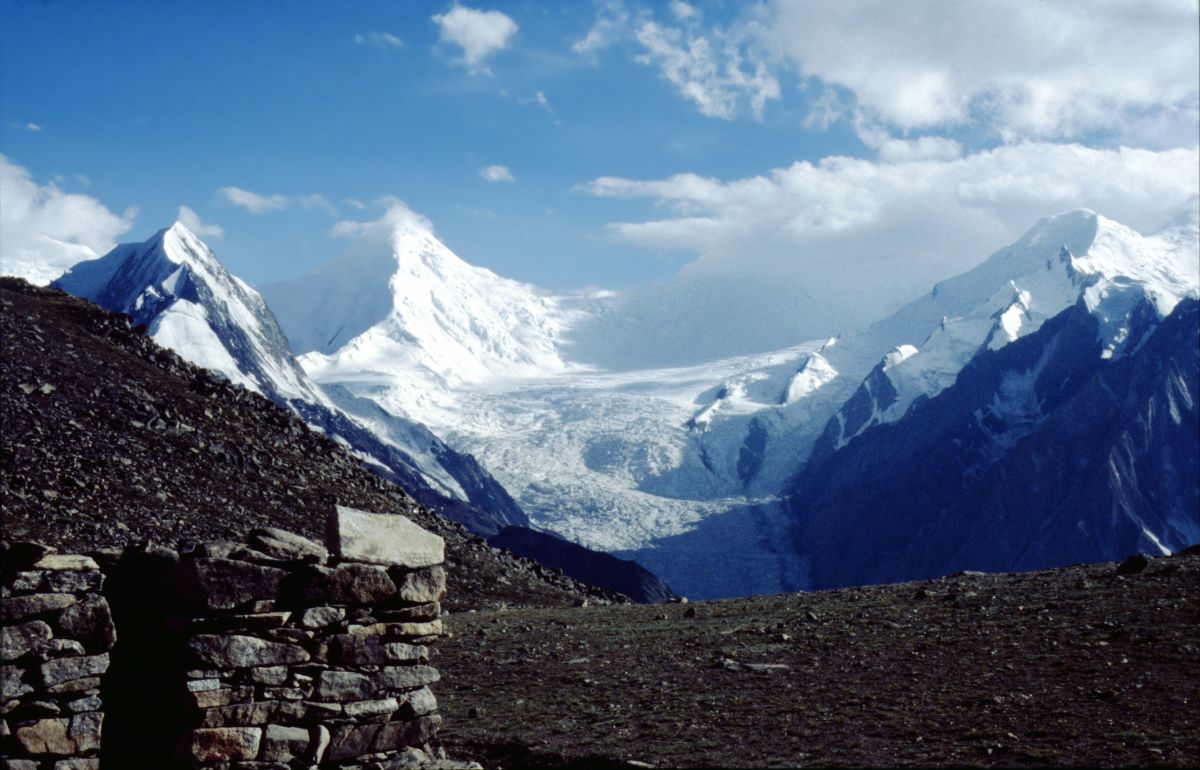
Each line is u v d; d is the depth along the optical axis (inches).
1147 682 781.3
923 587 1353.3
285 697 551.8
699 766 672.4
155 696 531.2
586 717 837.2
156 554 554.3
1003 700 765.9
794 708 804.6
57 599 509.7
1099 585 1164.5
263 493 1820.9
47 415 1689.2
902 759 655.1
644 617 1378.0
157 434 1818.4
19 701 493.4
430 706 598.9
